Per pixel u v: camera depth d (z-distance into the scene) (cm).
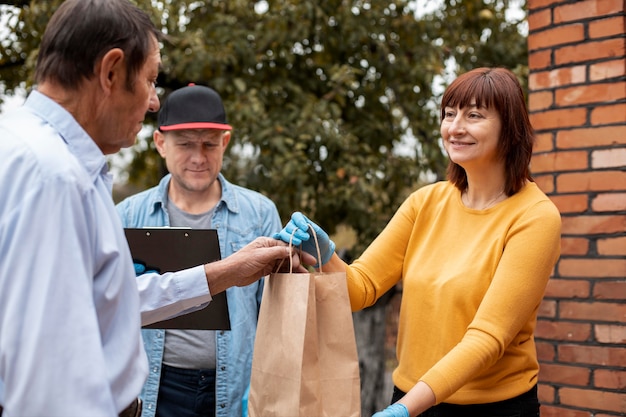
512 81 192
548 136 289
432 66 507
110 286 132
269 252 189
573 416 275
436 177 534
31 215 121
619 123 270
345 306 174
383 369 445
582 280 276
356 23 504
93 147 137
